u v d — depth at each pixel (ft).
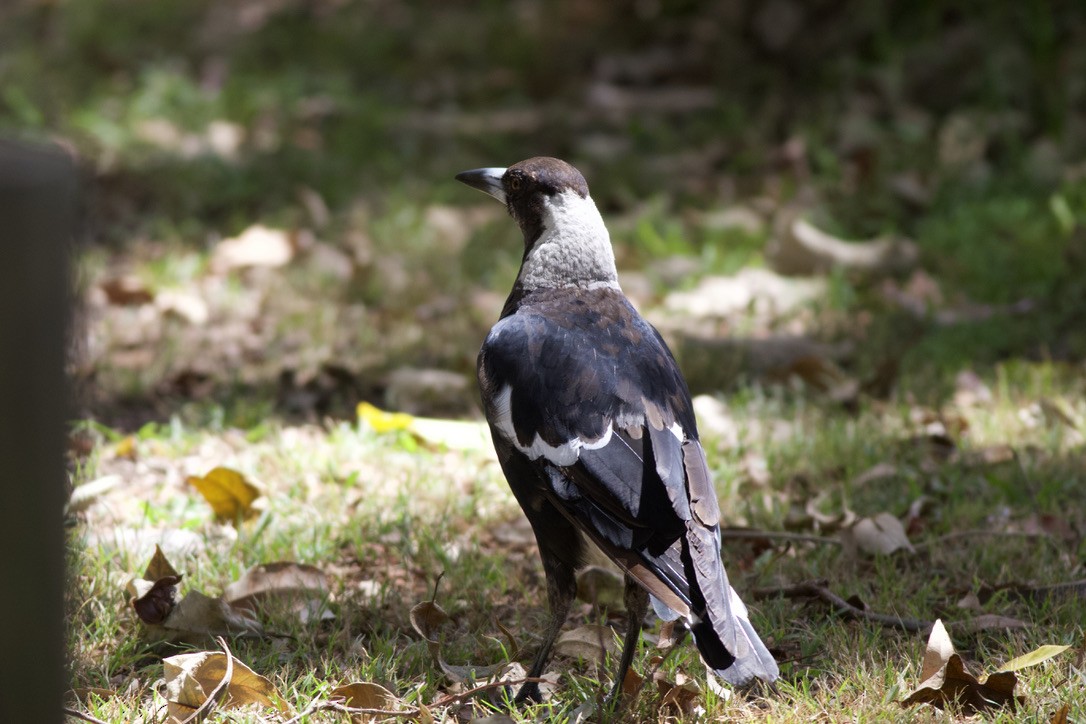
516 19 67.26
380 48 65.92
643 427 19.79
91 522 26.17
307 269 42.93
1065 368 34.47
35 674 13.96
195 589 22.25
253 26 69.21
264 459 29.73
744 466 29.73
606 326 21.56
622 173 50.85
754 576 24.64
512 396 20.53
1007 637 22.08
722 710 19.98
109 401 33.81
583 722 19.74
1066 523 26.40
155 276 41.52
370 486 28.86
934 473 29.30
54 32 67.72
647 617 23.43
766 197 48.55
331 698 19.71
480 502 28.25
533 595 24.38
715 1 64.13
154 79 59.26
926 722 19.27
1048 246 42.34
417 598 23.90
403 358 36.68
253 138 54.85
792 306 40.01
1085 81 52.34
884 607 23.40
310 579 23.84
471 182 24.17
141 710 19.40
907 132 51.06
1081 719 19.12
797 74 59.47
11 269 13.06
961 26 57.47
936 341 36.73
